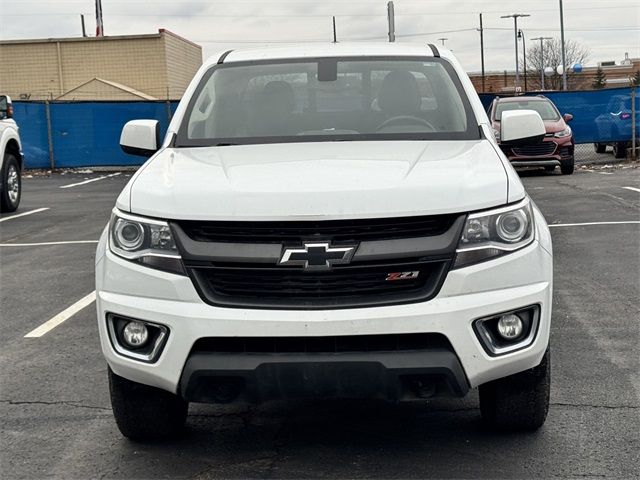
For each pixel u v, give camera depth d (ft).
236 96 17.17
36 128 79.10
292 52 18.45
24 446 14.46
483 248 12.19
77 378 18.11
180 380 12.26
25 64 135.23
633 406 15.62
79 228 40.55
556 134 62.13
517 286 12.30
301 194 12.13
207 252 12.10
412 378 11.96
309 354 11.87
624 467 13.01
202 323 11.97
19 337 21.56
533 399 13.52
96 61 134.92
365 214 11.93
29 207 49.93
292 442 14.38
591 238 33.86
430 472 13.00
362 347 11.93
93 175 76.23
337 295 11.96
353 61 17.83
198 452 14.02
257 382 11.93
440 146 14.87
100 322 12.91
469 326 11.96
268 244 12.03
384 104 16.67
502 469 13.03
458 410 15.64
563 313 22.61
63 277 28.96
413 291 12.01
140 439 14.47
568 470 12.94
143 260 12.48
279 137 15.96
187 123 16.57
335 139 15.69
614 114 73.26
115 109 79.36
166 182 13.14
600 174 62.75
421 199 12.09
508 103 66.90
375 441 14.33
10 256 33.32
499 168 13.23
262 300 12.01
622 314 22.35
